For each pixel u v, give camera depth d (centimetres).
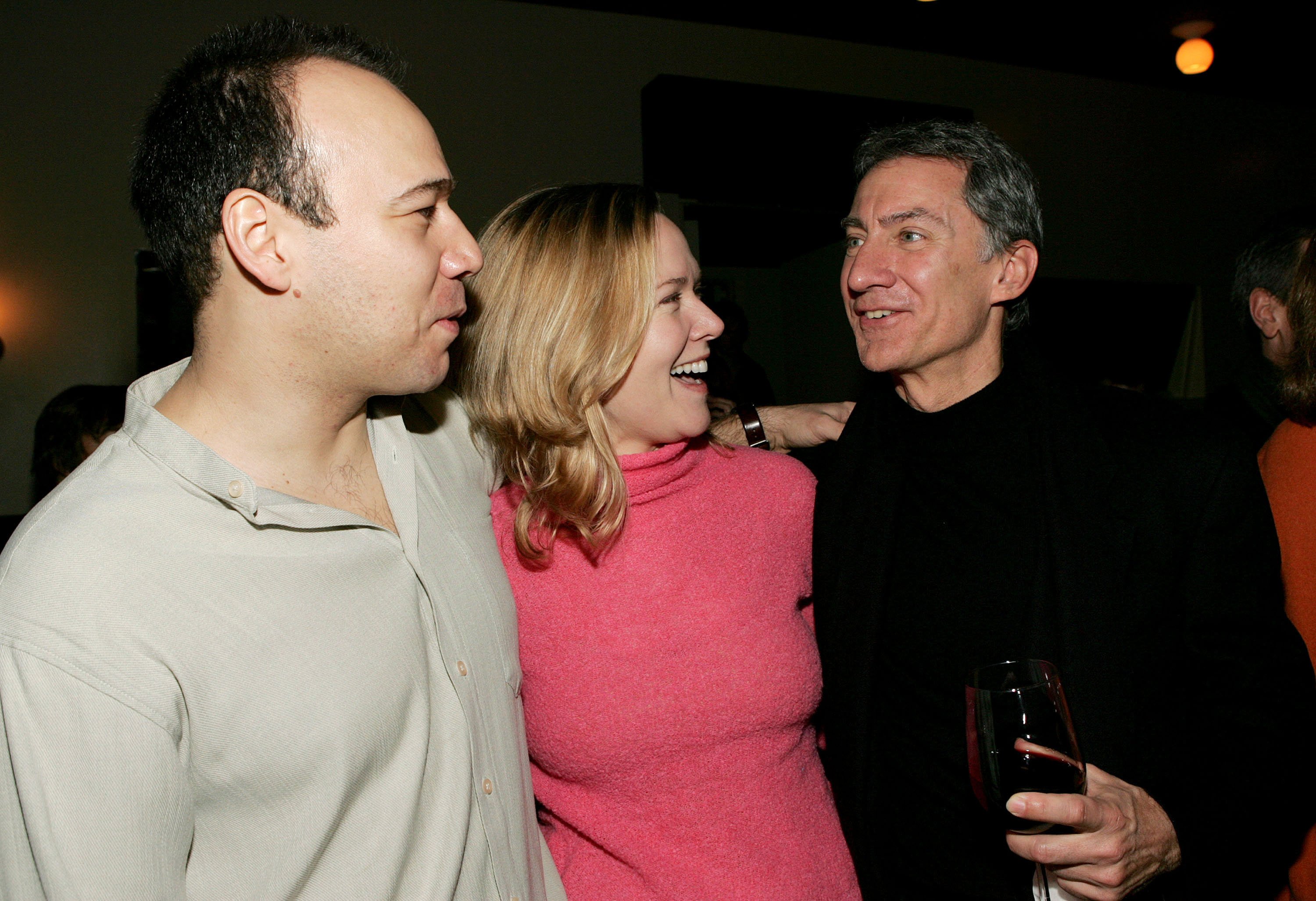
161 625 84
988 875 123
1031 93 694
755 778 124
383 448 112
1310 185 795
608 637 125
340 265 92
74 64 456
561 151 555
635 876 124
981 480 137
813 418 175
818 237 773
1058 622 122
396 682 98
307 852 90
